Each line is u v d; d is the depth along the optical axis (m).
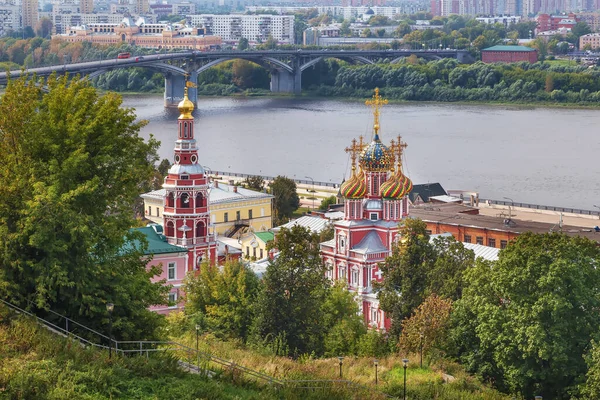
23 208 123.69
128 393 108.25
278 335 158.38
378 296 178.12
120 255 132.62
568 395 141.25
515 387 144.00
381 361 153.12
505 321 145.12
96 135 131.50
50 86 135.12
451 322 155.12
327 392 123.56
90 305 121.38
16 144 129.50
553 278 140.88
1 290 122.31
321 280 169.62
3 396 99.69
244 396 115.94
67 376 106.31
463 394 138.25
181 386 111.38
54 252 121.50
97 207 129.62
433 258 175.25
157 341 124.75
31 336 112.56
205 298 175.25
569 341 141.75
